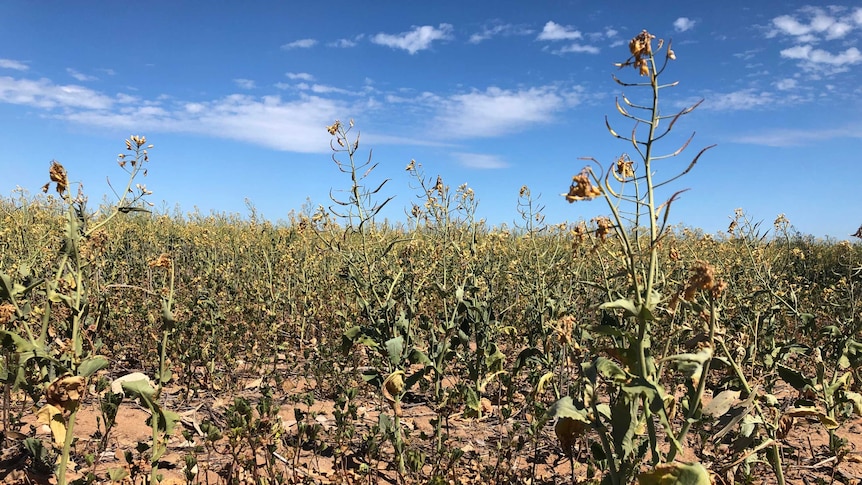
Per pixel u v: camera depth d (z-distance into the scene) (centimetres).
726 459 331
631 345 200
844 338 399
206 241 949
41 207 839
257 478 287
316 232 435
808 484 332
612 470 198
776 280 570
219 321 597
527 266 623
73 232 256
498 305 604
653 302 190
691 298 187
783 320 551
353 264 415
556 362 475
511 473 327
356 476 319
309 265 773
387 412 442
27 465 310
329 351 530
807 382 279
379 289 434
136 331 567
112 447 350
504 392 482
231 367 529
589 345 448
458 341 424
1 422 363
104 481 306
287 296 727
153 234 999
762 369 447
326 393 488
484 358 437
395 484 324
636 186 195
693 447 367
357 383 489
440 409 367
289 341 664
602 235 213
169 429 260
